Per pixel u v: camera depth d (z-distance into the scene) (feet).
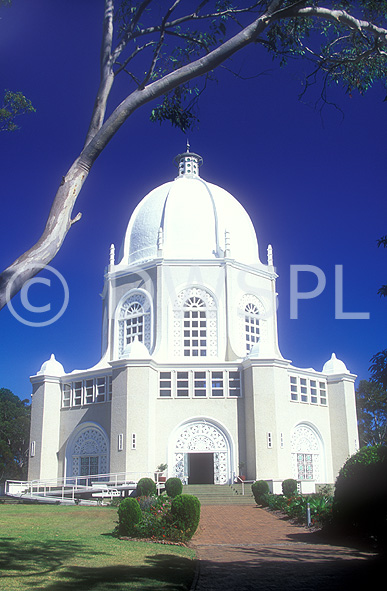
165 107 42.32
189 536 56.80
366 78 48.19
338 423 134.72
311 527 67.36
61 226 27.37
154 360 121.39
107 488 102.53
